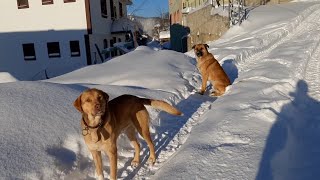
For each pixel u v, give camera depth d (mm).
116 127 1609
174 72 3633
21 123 1706
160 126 2311
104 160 1795
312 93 2549
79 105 1450
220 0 10250
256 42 5938
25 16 8922
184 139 2115
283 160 1496
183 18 12336
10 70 9297
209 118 2188
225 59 4676
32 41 9039
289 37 6328
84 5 8656
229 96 2643
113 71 3629
